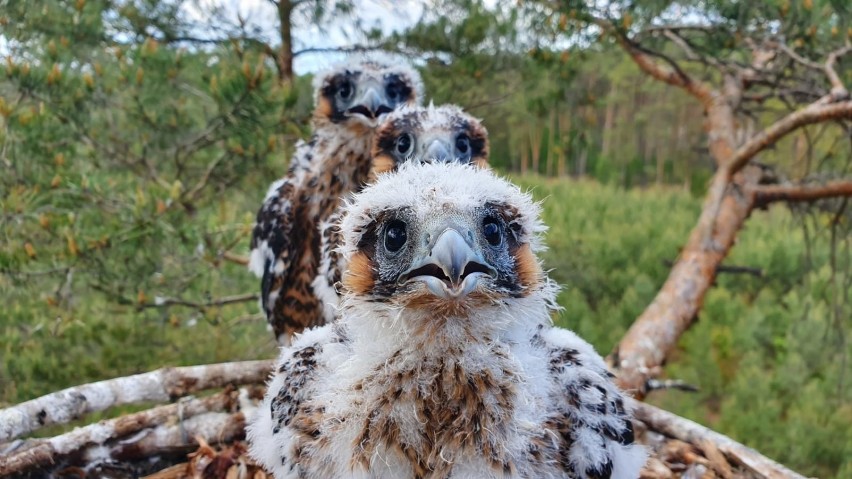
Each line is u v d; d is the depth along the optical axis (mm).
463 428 201
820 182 659
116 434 329
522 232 215
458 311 199
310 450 218
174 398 353
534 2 571
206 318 509
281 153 541
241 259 528
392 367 203
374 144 376
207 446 335
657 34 639
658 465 340
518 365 206
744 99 688
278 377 248
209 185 507
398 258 201
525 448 206
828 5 515
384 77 419
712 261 589
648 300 739
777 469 317
